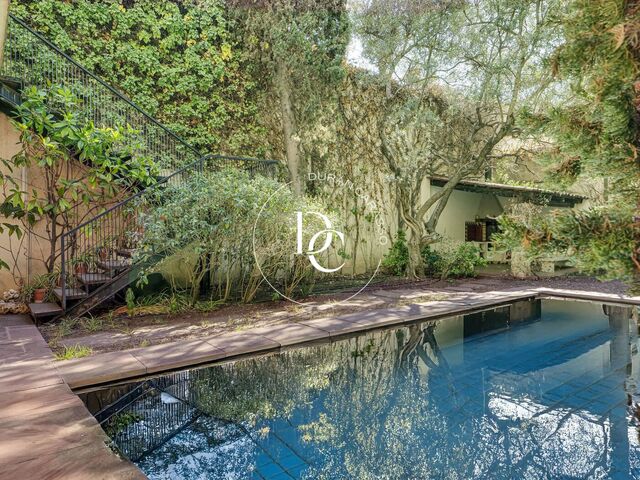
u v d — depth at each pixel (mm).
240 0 8297
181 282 7168
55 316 5312
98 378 3289
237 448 2492
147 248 5727
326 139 9367
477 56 8609
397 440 2557
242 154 8703
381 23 8352
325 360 4145
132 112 7570
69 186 6168
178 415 2914
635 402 3123
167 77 7926
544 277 10000
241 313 6016
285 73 8523
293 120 8672
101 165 6395
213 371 3766
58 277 6176
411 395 3295
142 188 6949
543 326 5559
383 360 4152
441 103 10469
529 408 3043
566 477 2164
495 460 2316
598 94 1343
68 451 2086
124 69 7566
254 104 8844
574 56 1479
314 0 8156
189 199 5941
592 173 1571
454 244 10734
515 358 4246
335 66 8609
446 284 9016
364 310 6133
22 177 6488
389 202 10891
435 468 2271
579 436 2619
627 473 2186
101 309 6109
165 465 2305
